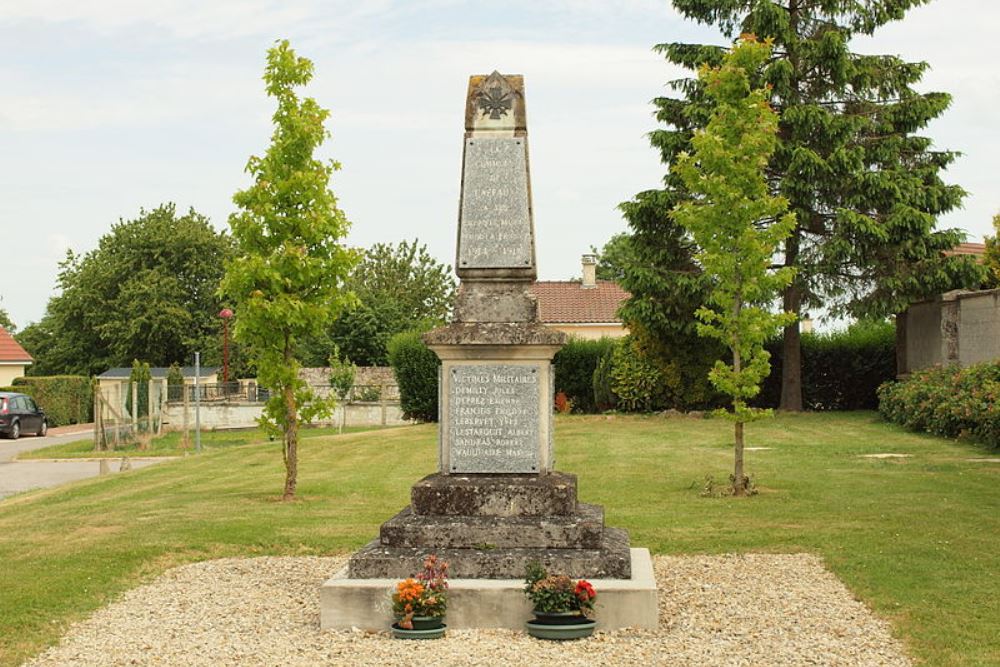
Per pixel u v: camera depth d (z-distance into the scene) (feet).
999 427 68.64
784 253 103.45
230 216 56.24
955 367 83.05
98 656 27.73
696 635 28.50
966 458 64.95
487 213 33.83
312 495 58.49
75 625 31.07
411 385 114.62
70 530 48.08
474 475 32.99
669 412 103.86
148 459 102.68
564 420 102.06
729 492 53.98
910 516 45.24
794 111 96.17
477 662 26.32
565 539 31.22
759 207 54.95
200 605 33.30
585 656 26.71
